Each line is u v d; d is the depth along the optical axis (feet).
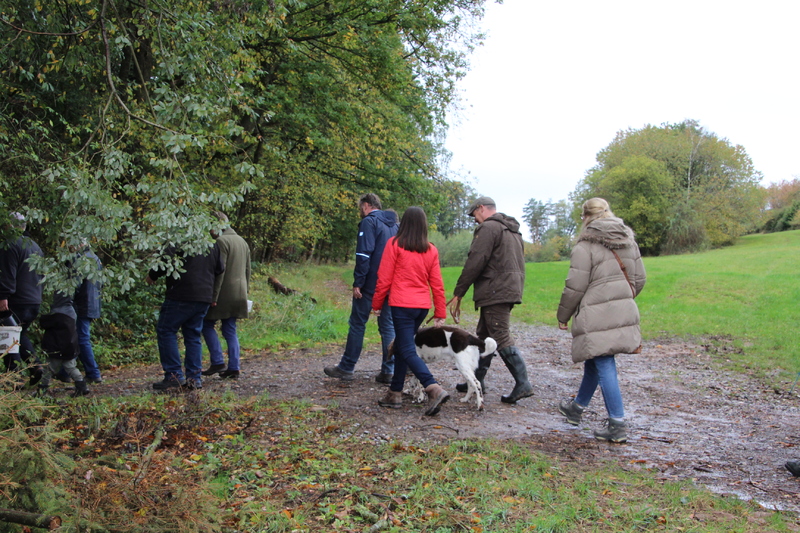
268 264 78.33
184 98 16.24
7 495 7.37
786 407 20.03
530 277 85.92
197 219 14.94
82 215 14.66
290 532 9.26
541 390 21.61
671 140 192.03
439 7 48.85
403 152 60.95
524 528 9.60
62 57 20.17
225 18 21.09
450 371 24.03
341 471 11.72
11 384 8.91
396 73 45.96
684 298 53.78
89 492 8.25
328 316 37.96
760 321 40.57
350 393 19.07
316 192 61.11
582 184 201.67
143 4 17.80
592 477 12.12
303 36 42.75
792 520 10.36
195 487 9.03
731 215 180.86
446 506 10.27
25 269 17.87
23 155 18.03
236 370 21.12
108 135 16.31
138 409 15.25
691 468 13.26
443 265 213.46
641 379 24.98
